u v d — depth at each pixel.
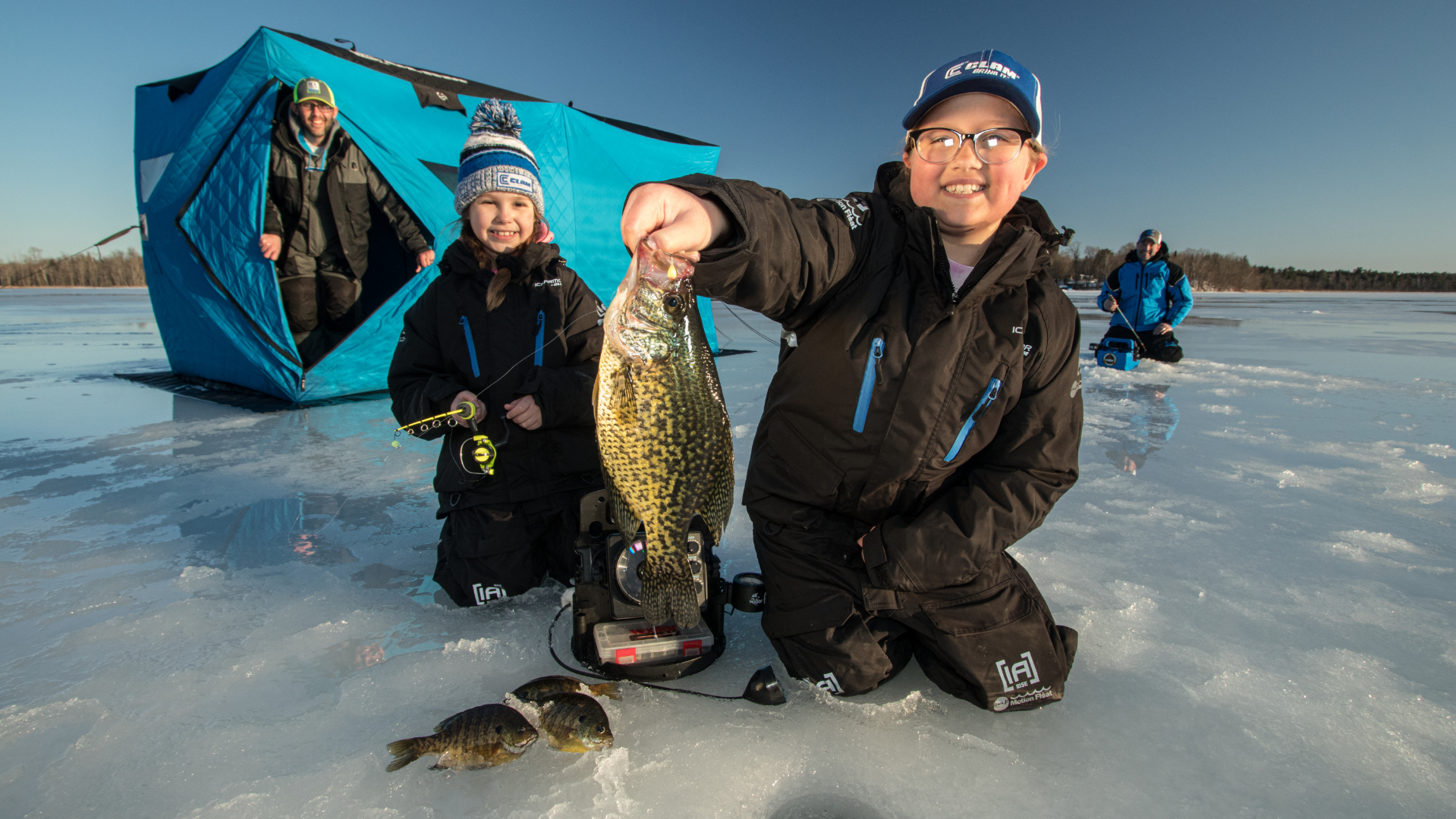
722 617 1.10
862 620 1.01
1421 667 1.08
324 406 3.02
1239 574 1.41
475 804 0.81
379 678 1.04
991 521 0.98
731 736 0.93
